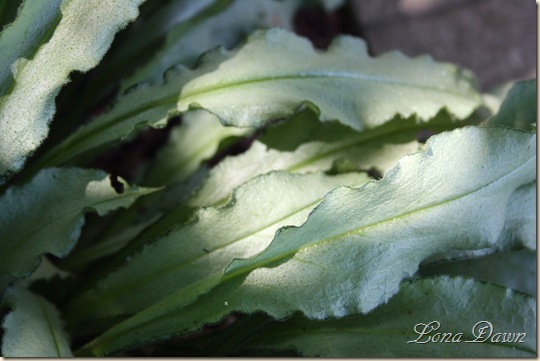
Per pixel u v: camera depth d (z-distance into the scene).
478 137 0.47
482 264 0.58
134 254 0.53
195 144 0.63
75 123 0.61
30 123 0.48
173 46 0.62
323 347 0.52
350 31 0.84
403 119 0.57
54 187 0.51
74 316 0.54
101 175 0.51
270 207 0.51
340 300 0.47
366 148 0.57
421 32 0.82
